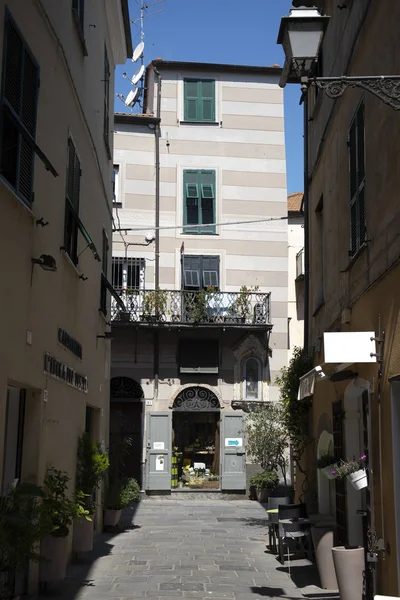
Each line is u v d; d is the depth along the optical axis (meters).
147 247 23.59
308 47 6.11
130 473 22.55
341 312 10.02
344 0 9.57
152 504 20.59
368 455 7.82
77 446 10.87
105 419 15.26
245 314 23.03
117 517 14.61
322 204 12.50
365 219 8.46
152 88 25.19
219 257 23.78
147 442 22.48
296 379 13.40
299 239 25.61
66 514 8.24
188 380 23.09
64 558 8.41
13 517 5.70
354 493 9.43
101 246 14.23
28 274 7.39
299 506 10.73
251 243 24.00
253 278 23.81
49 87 8.40
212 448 23.03
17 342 6.96
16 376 6.92
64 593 8.43
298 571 10.01
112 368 22.89
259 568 10.27
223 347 23.31
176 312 23.06
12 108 6.57
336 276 10.60
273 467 21.84
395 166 7.14
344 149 10.03
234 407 22.98
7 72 6.46
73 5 10.14
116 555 11.39
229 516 17.56
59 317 9.21
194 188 24.06
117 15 14.92
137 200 23.75
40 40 7.90
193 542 12.94
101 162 14.01
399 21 7.06
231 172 24.30
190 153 24.23
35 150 6.74
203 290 22.92
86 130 11.62
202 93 24.62
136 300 22.94
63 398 9.52
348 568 7.64
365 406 8.47
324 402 11.59
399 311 6.90
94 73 12.64
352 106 9.42
